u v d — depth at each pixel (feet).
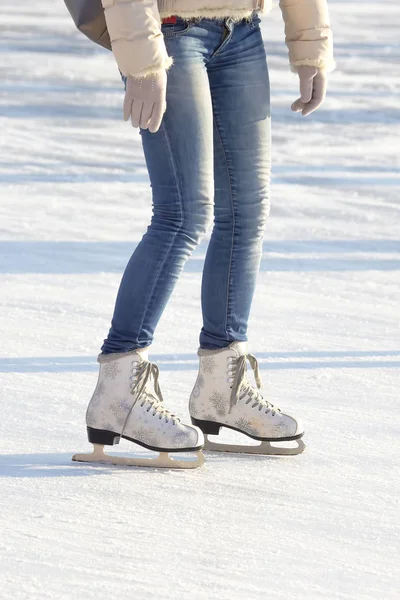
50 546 17.87
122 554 17.66
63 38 123.44
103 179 56.44
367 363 30.22
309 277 39.70
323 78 23.29
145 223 47.65
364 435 24.32
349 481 21.43
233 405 23.08
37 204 50.26
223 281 22.82
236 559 17.65
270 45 113.91
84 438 23.50
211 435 24.52
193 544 18.16
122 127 71.92
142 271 21.49
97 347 30.81
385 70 103.55
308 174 58.95
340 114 78.54
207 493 20.57
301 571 17.33
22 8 159.74
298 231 46.88
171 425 21.89
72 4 20.52
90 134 68.90
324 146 67.31
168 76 20.51
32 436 23.44
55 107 78.33
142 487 20.75
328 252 43.62
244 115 21.95
